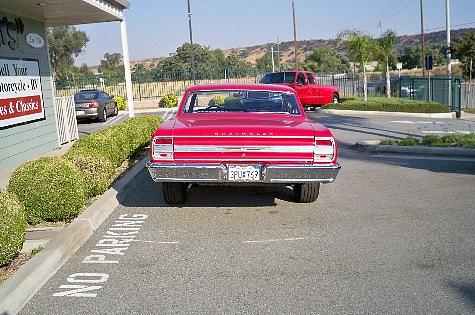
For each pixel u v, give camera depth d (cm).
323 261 452
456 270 429
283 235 529
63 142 1309
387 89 2925
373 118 1962
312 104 2331
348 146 1196
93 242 513
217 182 554
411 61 9262
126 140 925
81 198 562
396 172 866
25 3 923
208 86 700
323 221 578
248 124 572
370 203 658
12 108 996
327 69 7900
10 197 450
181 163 546
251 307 363
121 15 1244
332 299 374
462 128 1559
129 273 430
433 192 716
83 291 394
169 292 390
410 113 2150
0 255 410
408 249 482
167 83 4153
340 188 748
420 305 363
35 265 414
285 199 683
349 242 504
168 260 460
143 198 697
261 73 4675
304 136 540
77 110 2019
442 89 2469
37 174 543
